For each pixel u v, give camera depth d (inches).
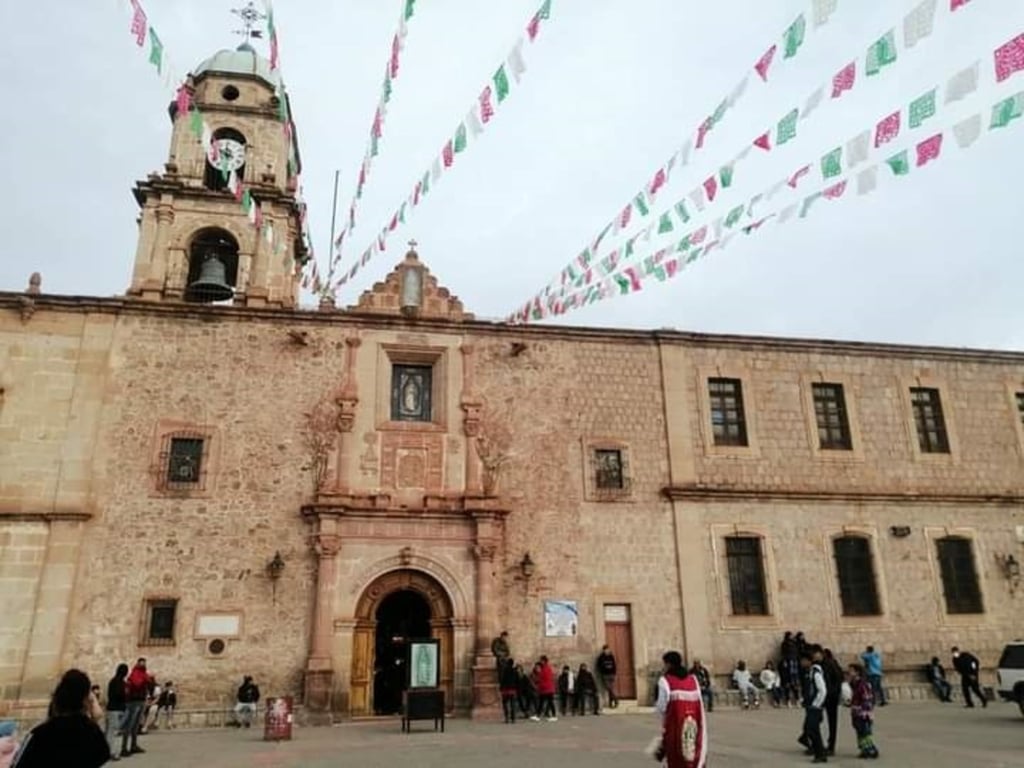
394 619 772.6
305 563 721.6
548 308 674.8
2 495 689.0
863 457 865.5
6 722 211.3
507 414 808.9
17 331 737.0
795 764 436.1
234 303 895.1
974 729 568.1
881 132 326.6
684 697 291.1
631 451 821.2
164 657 674.2
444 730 612.4
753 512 820.6
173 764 461.1
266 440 751.1
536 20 349.4
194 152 954.7
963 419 906.7
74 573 679.1
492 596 738.8
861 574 826.8
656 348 865.5
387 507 741.9
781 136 360.2
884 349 913.5
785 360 889.5
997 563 856.3
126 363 748.0
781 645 778.2
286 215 943.0
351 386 780.6
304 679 684.1
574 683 721.6
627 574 778.2
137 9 353.4
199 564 703.7
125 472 716.0
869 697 465.1
